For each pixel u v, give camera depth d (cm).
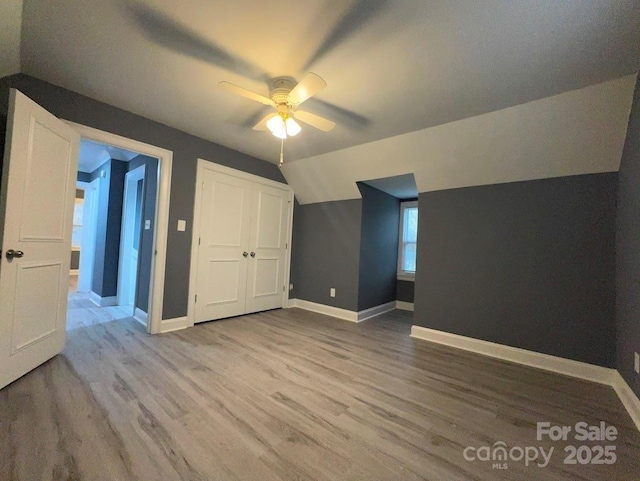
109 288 420
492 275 289
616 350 224
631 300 192
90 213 507
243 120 283
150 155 291
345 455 135
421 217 341
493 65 181
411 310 483
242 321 363
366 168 360
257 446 138
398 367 243
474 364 258
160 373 210
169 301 310
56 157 212
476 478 125
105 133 255
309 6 142
